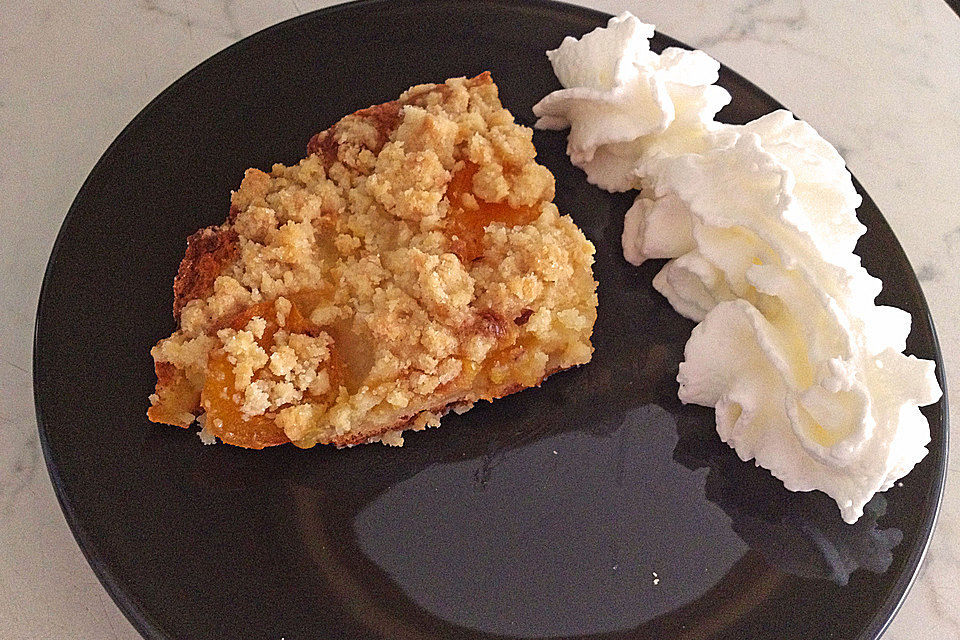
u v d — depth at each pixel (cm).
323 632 29
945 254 38
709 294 33
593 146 34
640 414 32
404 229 32
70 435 31
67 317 32
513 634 30
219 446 31
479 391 32
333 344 31
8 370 34
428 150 33
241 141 35
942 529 34
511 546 31
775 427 31
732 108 36
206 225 33
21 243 36
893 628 33
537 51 36
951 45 41
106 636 31
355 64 36
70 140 37
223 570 30
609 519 31
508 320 31
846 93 40
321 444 31
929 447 32
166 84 39
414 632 30
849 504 30
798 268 31
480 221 33
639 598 30
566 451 32
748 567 31
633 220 34
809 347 31
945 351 36
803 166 32
